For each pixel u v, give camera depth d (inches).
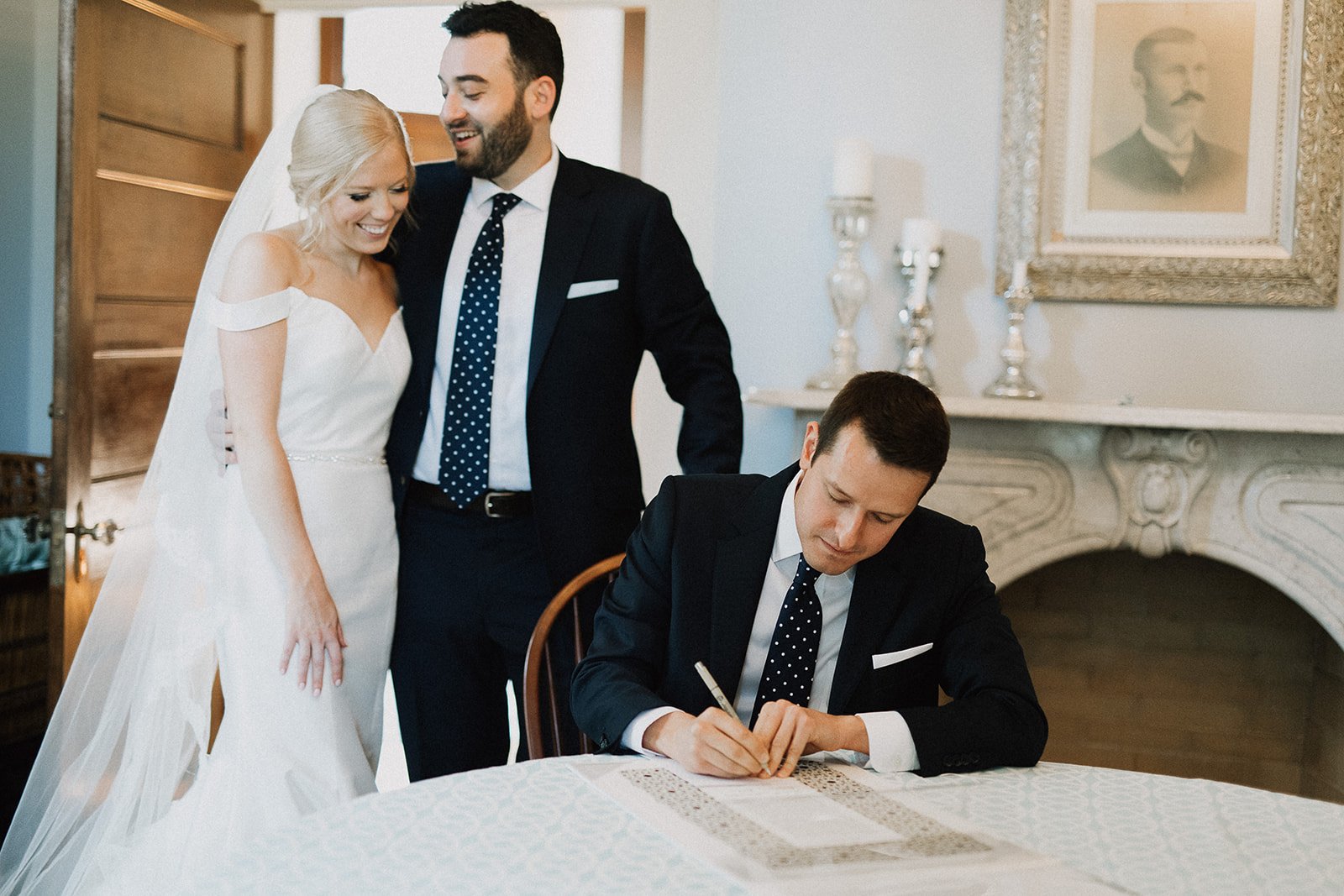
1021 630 135.5
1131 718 134.3
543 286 89.1
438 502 88.6
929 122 127.8
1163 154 123.1
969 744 58.3
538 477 88.0
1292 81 120.8
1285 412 123.8
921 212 128.4
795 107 130.2
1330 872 47.1
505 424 88.7
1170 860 47.9
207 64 133.7
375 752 89.2
